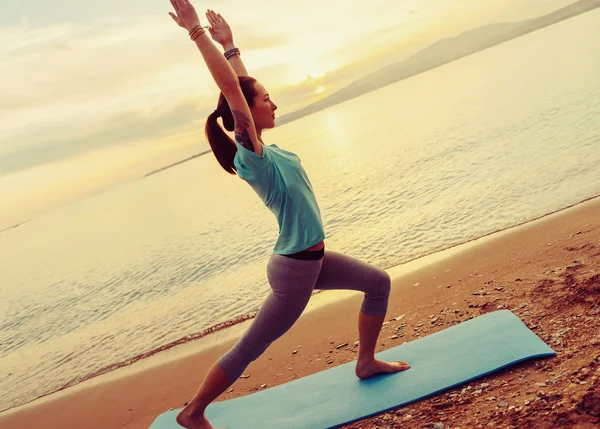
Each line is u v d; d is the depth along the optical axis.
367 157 19.98
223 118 2.80
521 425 2.42
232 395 4.07
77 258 21.20
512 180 8.37
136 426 4.18
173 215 25.72
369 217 9.71
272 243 10.87
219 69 2.53
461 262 5.28
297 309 2.83
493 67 47.03
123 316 8.98
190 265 11.44
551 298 3.67
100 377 5.83
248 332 2.89
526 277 4.26
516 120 14.53
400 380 3.14
